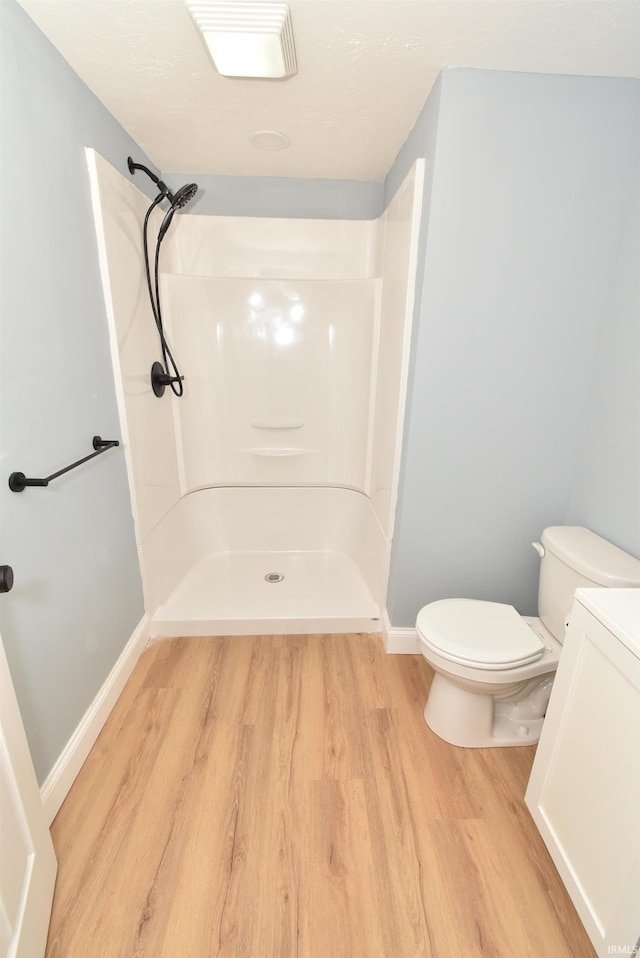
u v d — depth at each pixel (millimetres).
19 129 1072
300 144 1824
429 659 1430
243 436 2539
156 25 1135
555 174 1363
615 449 1452
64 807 1253
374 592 2141
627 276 1399
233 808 1259
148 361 1931
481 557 1780
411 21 1094
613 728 906
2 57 1005
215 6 1023
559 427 1618
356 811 1261
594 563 1319
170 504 2227
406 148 1737
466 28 1114
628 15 1066
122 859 1130
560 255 1436
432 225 1401
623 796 870
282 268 2316
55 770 1239
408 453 1644
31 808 929
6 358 1035
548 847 1116
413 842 1187
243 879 1094
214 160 2008
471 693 1423
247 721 1550
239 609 2068
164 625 1975
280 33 1091
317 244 2285
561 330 1511
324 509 2654
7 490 1033
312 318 2363
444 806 1281
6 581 846
